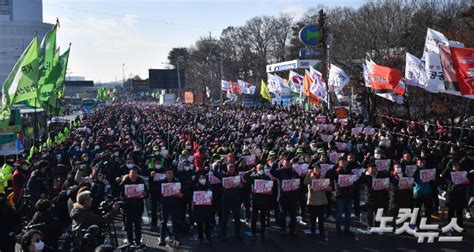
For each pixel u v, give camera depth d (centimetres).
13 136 1772
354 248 1153
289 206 1234
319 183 1226
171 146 2203
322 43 2852
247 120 2927
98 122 3716
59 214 1105
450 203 1235
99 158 1619
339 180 1227
